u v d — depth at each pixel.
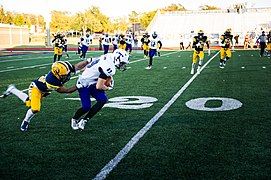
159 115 5.36
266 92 7.41
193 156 3.54
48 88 4.41
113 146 3.89
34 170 3.23
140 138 4.18
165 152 3.67
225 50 12.96
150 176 3.06
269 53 19.86
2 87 8.37
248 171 3.15
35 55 22.14
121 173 3.14
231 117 5.20
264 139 4.08
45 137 4.26
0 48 31.66
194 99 6.66
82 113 4.55
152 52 12.66
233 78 9.78
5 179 3.03
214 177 3.02
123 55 4.30
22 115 5.45
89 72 4.46
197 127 4.65
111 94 7.33
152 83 8.90
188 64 14.59
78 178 3.04
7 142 4.07
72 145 3.95
